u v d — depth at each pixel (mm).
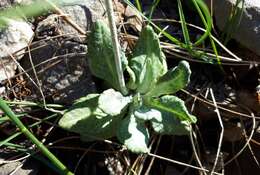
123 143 301
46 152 272
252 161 343
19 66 335
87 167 326
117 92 308
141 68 318
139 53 319
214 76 363
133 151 296
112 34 265
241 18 352
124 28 361
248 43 352
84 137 317
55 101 335
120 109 300
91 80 340
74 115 305
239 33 355
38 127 330
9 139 308
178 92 353
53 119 334
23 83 341
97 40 312
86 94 336
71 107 308
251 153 343
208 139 353
